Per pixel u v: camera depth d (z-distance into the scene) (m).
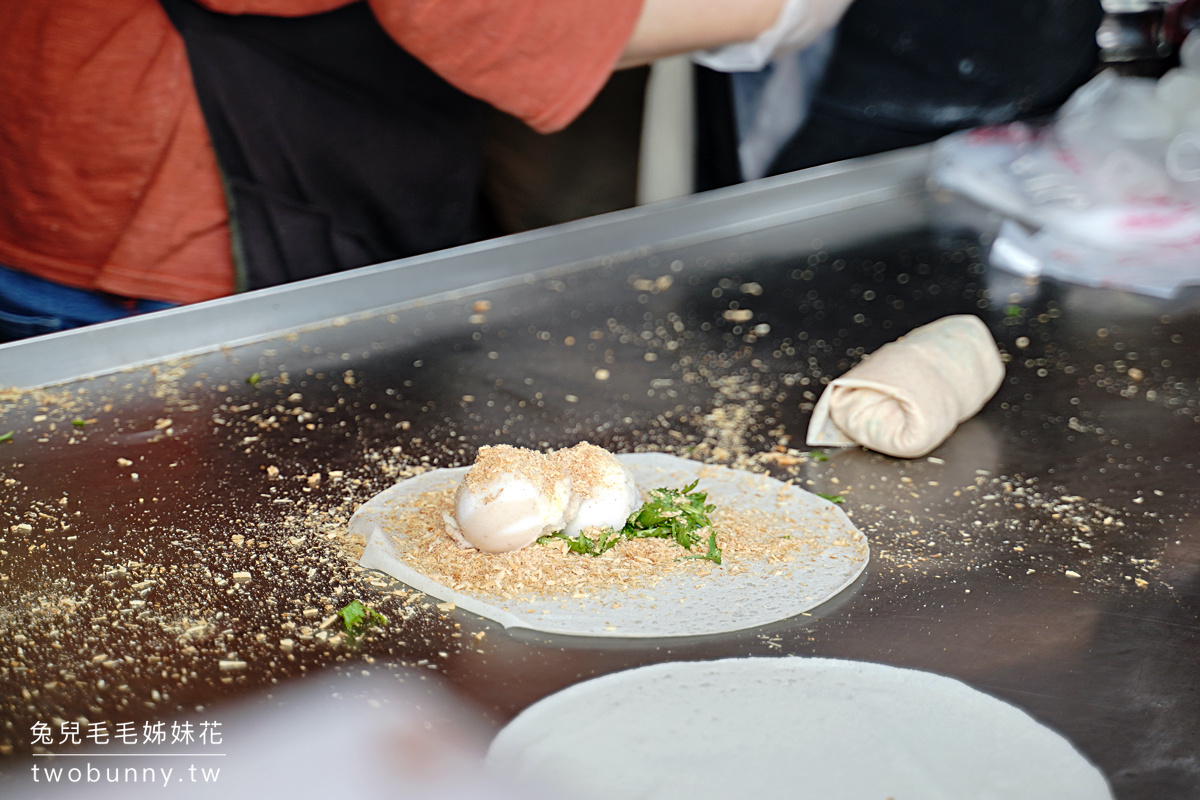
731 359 1.04
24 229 1.09
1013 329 1.09
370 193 1.20
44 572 0.81
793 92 1.46
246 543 0.83
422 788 0.70
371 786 0.70
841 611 0.79
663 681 0.74
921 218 1.34
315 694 0.74
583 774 0.70
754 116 1.43
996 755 0.71
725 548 0.82
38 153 1.08
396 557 0.81
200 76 1.10
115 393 0.99
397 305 1.12
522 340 1.07
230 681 0.75
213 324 1.05
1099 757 0.72
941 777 0.70
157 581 0.80
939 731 0.72
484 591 0.79
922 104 1.57
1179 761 0.71
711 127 1.40
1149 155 1.26
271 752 0.71
